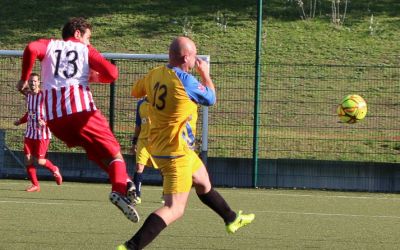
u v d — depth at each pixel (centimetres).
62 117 1627
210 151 3694
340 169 3331
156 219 1500
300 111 4122
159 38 5744
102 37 5756
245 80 4122
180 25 5959
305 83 4488
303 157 3681
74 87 1638
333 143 3788
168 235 2034
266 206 2723
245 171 3369
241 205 2736
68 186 3262
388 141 3669
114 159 1642
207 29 5862
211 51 5434
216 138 3753
